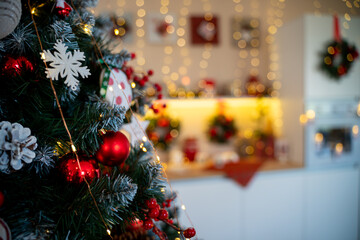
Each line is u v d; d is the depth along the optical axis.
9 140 0.44
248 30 2.66
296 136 2.31
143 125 0.83
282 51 2.46
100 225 0.51
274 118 2.60
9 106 0.52
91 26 0.65
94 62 0.67
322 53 2.18
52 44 0.54
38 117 0.52
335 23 2.22
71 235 0.51
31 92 0.52
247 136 2.68
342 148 2.31
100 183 0.53
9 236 0.40
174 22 2.48
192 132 2.60
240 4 2.64
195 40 2.54
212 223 2.03
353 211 2.33
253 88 2.55
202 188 2.00
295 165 2.27
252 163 2.32
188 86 2.45
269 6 2.71
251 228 2.10
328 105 2.25
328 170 2.26
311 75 2.19
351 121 2.32
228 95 2.51
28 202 0.47
